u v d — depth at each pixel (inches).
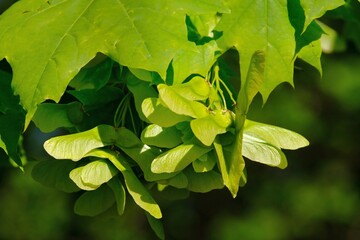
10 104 35.3
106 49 31.6
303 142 31.8
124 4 32.3
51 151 31.5
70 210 105.0
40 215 102.8
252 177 108.7
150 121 31.3
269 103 90.7
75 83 33.7
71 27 32.2
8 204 101.7
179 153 31.2
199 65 32.5
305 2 32.9
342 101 95.7
